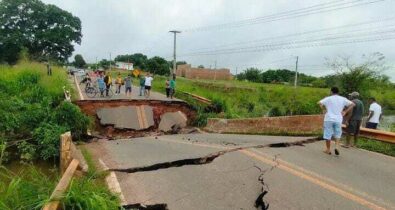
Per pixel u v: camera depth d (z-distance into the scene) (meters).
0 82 18.78
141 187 6.91
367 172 8.02
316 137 12.36
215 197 6.35
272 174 7.71
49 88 19.25
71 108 13.84
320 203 6.06
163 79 61.25
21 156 11.21
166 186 6.97
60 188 5.66
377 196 6.44
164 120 19.27
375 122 13.12
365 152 10.24
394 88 43.25
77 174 7.42
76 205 5.27
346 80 34.84
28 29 81.31
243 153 9.68
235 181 7.25
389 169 8.35
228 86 49.34
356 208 5.86
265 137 13.38
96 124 17.27
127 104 19.61
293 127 14.02
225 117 19.48
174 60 50.59
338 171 8.03
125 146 11.76
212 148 10.52
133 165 8.46
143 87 28.45
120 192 6.55
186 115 20.22
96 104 18.72
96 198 5.34
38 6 82.06
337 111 9.67
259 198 6.29
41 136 12.03
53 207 5.02
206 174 7.78
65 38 83.69
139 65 102.94
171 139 13.84
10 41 76.50
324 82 64.88
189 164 8.86
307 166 8.40
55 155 11.42
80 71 72.88
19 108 14.23
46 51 83.44
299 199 6.24
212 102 22.11
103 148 11.34
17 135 12.53
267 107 24.42
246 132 15.77
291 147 10.80
